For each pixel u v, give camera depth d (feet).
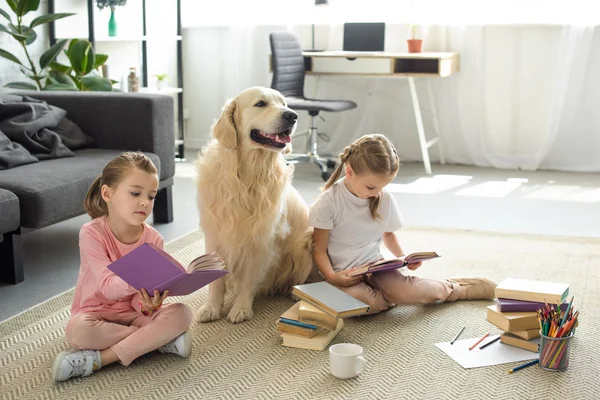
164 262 5.74
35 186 8.48
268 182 7.45
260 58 17.90
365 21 16.90
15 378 6.07
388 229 7.95
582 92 15.60
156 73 17.87
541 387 5.89
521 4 15.70
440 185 14.44
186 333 6.45
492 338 6.84
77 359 5.99
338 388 5.90
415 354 6.55
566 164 16.08
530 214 12.07
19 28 12.81
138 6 17.01
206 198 7.48
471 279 8.00
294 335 6.72
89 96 11.11
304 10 17.33
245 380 6.04
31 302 7.98
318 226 7.68
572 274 8.84
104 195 6.31
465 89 16.40
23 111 10.36
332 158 15.98
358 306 6.72
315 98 17.28
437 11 16.22
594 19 15.20
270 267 8.01
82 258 6.36
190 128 19.01
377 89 17.17
